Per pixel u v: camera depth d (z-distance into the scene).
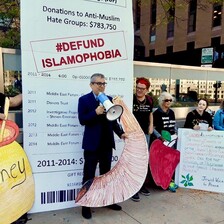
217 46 16.72
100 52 3.34
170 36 20.31
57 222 2.89
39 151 3.07
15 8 6.21
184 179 4.04
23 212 2.60
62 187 3.21
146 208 3.30
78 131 3.26
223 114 4.25
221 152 3.89
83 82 3.26
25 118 2.98
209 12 16.97
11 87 3.35
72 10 3.13
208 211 3.28
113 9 3.38
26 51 2.93
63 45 3.12
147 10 19.92
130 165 3.13
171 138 3.96
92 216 3.05
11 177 2.46
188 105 5.51
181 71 5.33
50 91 3.08
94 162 3.00
